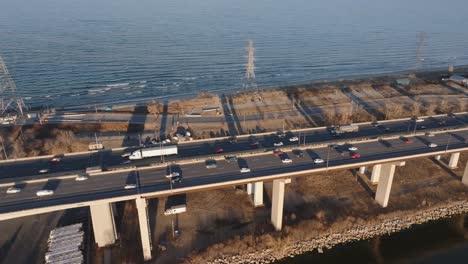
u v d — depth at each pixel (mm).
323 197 97000
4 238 82562
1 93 174125
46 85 189250
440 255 81562
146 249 76062
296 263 78188
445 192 100062
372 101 166625
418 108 148750
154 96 179625
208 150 93938
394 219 89750
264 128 135125
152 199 95562
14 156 108000
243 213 91125
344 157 87875
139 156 89188
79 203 68812
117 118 141250
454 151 92562
